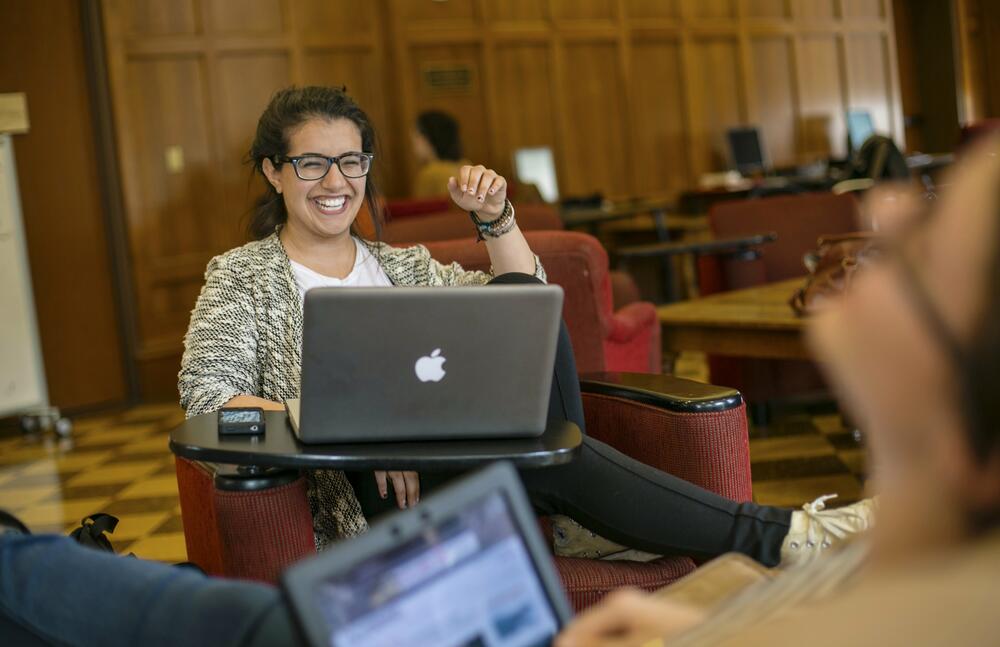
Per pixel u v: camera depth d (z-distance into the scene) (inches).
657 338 160.7
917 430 20.4
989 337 19.3
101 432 245.0
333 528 86.7
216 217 288.8
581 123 379.9
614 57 386.9
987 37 552.1
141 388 277.3
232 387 87.7
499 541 38.4
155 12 282.4
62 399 267.0
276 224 98.1
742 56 417.7
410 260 100.0
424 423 69.4
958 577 19.0
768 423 190.4
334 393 68.1
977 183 20.1
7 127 258.2
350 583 35.6
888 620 19.1
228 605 40.1
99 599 43.7
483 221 96.3
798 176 410.6
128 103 276.1
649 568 82.1
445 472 84.4
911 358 20.0
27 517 174.6
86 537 75.1
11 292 246.2
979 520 20.1
